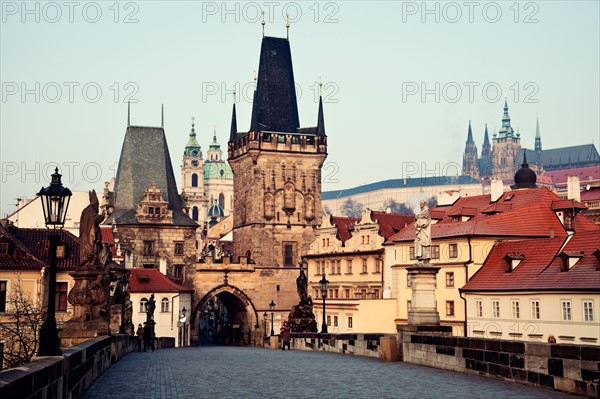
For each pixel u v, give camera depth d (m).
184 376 31.50
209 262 153.25
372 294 117.31
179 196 160.12
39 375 15.29
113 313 55.56
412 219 126.06
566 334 71.00
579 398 23.69
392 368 35.00
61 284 88.94
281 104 167.38
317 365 37.62
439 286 91.25
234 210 170.62
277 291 157.88
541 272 76.81
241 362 40.81
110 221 152.62
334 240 128.88
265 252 158.38
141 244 149.75
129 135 158.88
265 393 25.20
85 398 23.78
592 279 69.62
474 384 27.59
